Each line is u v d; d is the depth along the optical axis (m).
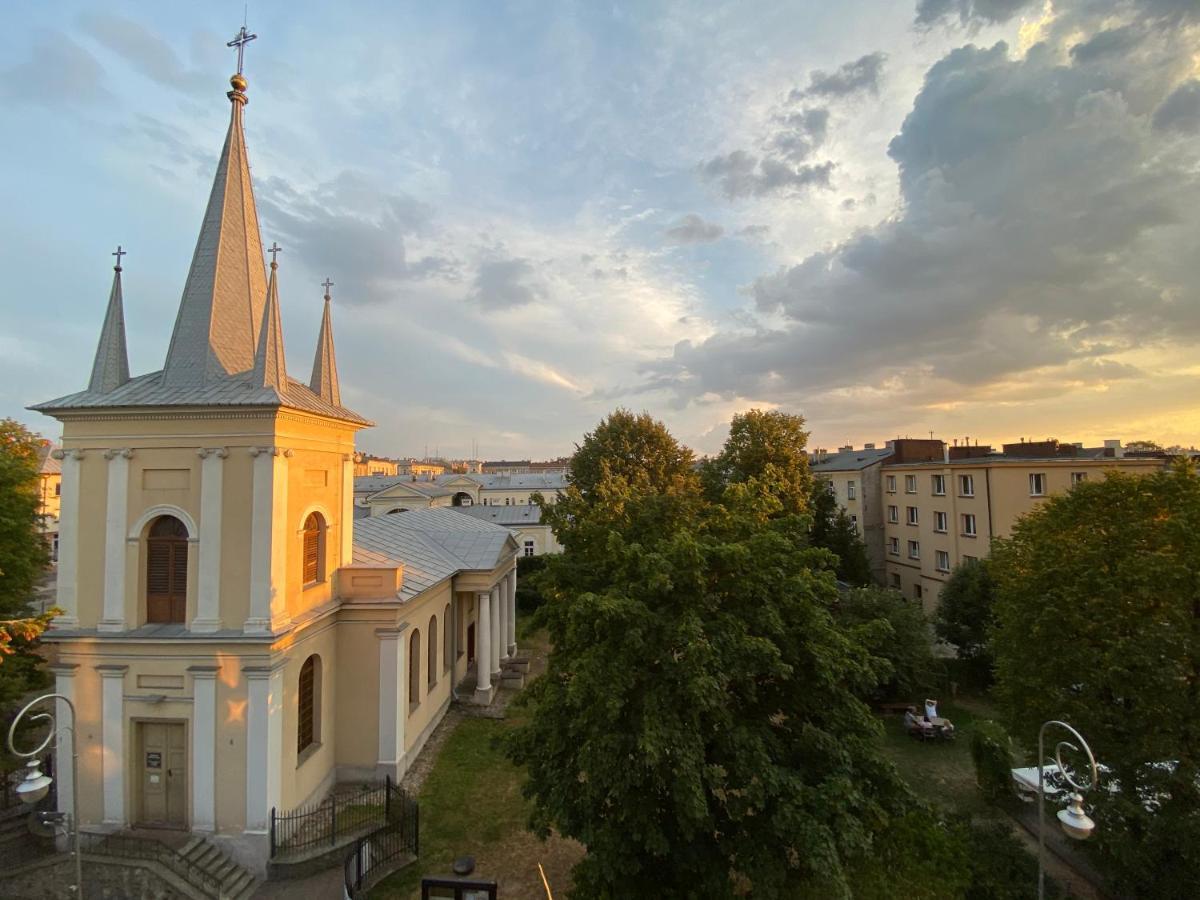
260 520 15.81
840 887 9.30
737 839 11.34
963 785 20.58
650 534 14.80
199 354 16.98
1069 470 34.56
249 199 18.67
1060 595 16.00
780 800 10.64
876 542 47.66
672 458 46.25
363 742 19.48
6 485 20.56
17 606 20.55
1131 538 15.42
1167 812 13.41
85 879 14.13
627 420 46.47
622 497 16.16
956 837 12.97
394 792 18.41
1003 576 19.19
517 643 36.78
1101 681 14.74
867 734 12.34
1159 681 13.80
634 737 11.02
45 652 30.38
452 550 28.97
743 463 42.94
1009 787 18.81
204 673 15.39
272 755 15.66
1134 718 14.44
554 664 13.82
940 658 28.38
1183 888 13.15
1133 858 13.37
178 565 16.23
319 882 14.97
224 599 15.73
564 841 16.45
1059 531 17.00
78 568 15.91
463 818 17.59
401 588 20.80
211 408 15.59
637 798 11.12
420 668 22.36
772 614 11.66
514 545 34.12
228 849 15.20
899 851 11.68
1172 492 15.60
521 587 47.03
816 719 12.52
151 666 15.62
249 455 15.93
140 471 15.99
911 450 47.50
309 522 18.50
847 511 49.44
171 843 14.99
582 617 11.98
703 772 10.38
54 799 17.17
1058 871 16.30
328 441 19.22
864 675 12.19
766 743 11.66
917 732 23.92
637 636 11.08
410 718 21.17
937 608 31.27
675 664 11.11
